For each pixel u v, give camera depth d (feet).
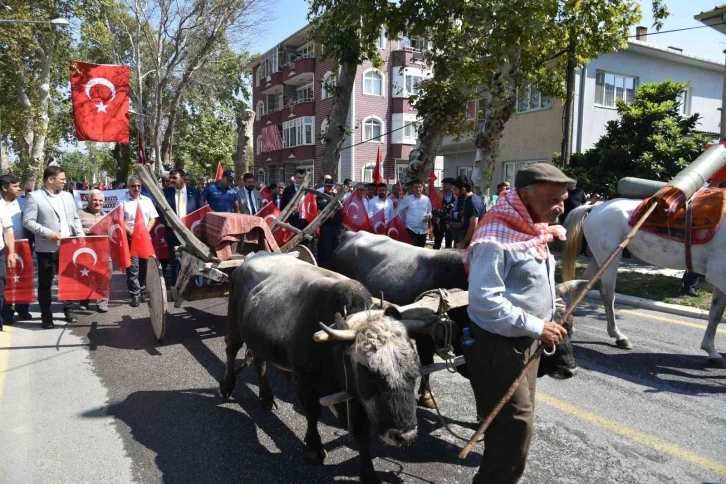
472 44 37.06
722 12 41.01
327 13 45.39
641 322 24.26
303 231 23.12
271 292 13.07
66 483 11.38
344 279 11.42
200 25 75.56
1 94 81.46
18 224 23.88
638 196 20.59
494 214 8.93
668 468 12.06
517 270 8.63
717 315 18.44
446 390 16.66
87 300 25.55
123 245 24.21
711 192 18.20
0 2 65.10
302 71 111.34
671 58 63.98
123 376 17.56
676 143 42.42
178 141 121.08
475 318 8.95
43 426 13.99
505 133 66.95
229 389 15.65
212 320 24.34
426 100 42.75
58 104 115.44
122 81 41.32
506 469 8.82
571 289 10.80
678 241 18.43
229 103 119.75
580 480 11.58
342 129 47.57
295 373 11.58
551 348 10.18
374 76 103.50
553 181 8.39
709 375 17.69
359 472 11.85
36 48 73.00
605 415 14.73
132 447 12.94
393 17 41.34
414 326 10.18
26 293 23.52
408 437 8.30
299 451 12.80
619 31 39.96
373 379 8.51
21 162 85.46
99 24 77.77
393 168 106.93
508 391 8.36
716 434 13.62
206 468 12.01
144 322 24.02
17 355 19.53
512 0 29.89
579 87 58.65
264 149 111.65
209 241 20.47
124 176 121.70
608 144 46.83
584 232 21.30
